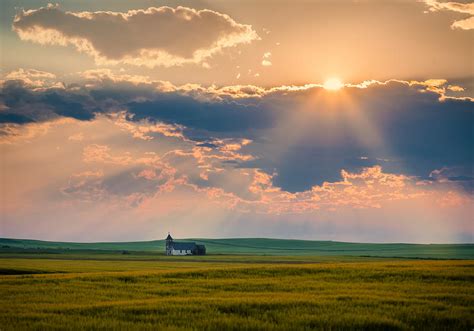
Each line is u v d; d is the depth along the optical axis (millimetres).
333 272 68500
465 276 61688
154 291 54031
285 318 37938
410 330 35281
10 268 117188
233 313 40875
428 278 61250
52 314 40531
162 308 42031
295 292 52094
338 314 39062
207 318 38562
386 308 41750
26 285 60656
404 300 44969
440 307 42000
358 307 41875
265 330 34750
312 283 58562
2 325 36625
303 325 36156
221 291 53562
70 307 43500
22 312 41656
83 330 34969
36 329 35312
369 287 54719
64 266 135875
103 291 54594
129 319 38875
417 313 39500
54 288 57500
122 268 126500
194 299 46625
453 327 35875
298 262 186750
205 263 169750
